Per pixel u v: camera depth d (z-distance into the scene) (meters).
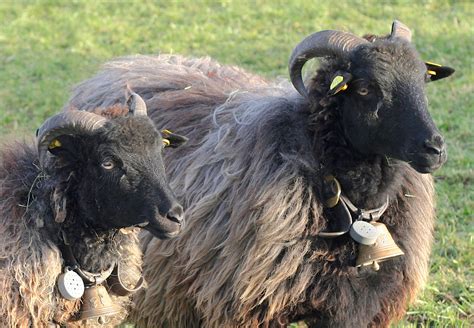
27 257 9.16
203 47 26.23
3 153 9.86
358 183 10.27
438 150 9.60
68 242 9.39
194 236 10.91
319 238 10.37
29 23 29.11
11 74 24.58
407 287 11.18
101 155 9.02
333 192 10.30
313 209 10.34
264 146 10.62
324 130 10.38
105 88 13.20
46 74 24.48
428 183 11.32
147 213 8.98
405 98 9.78
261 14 29.03
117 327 11.95
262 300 10.39
